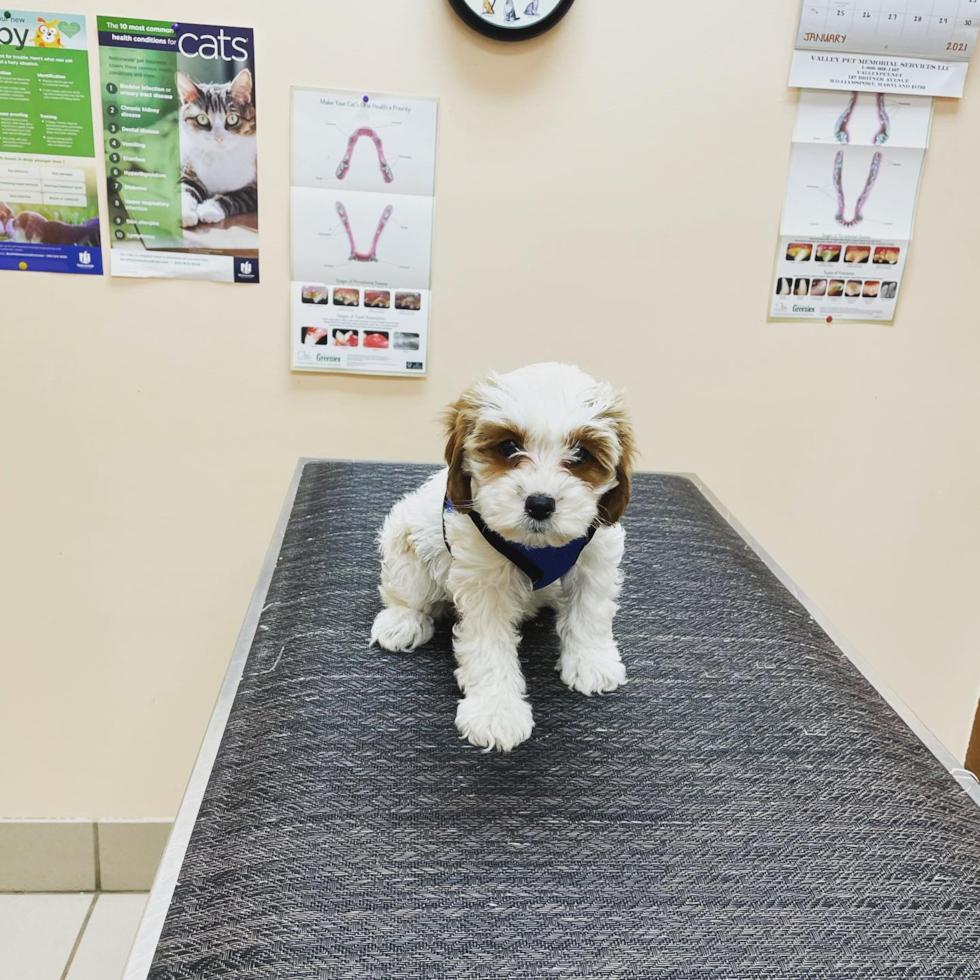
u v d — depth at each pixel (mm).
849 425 1302
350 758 632
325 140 1098
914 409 1301
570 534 611
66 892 1431
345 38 1062
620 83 1106
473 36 1068
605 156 1138
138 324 1153
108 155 1083
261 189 1113
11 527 1231
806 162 1162
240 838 553
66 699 1344
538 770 631
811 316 1237
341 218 1133
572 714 699
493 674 681
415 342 1199
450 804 590
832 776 632
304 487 1097
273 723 669
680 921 501
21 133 1067
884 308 1241
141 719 1372
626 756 649
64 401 1177
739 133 1142
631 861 547
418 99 1091
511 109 1105
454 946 476
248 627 825
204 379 1189
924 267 1229
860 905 516
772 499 1338
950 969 473
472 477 662
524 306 1198
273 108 1082
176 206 1109
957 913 512
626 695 726
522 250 1171
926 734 729
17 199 1089
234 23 1046
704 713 704
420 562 767
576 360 1230
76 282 1127
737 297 1220
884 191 1186
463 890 517
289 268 1150
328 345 1187
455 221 1150
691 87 1116
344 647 776
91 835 1412
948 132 1166
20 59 1041
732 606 871
